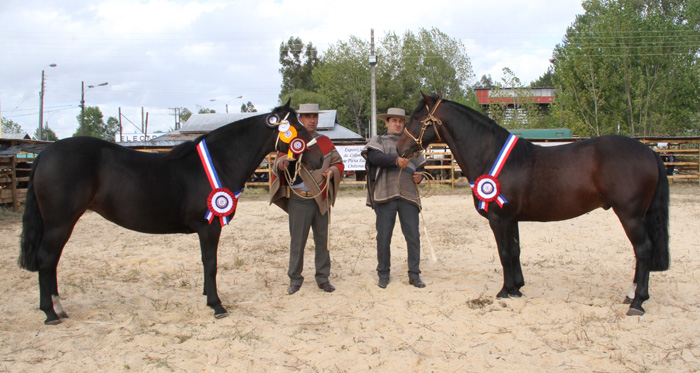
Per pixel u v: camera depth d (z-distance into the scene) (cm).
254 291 440
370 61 2095
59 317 362
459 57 4031
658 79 2205
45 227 343
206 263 373
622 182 351
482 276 481
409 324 347
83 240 708
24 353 300
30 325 351
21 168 1105
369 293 428
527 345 306
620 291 423
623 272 488
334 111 2377
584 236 687
